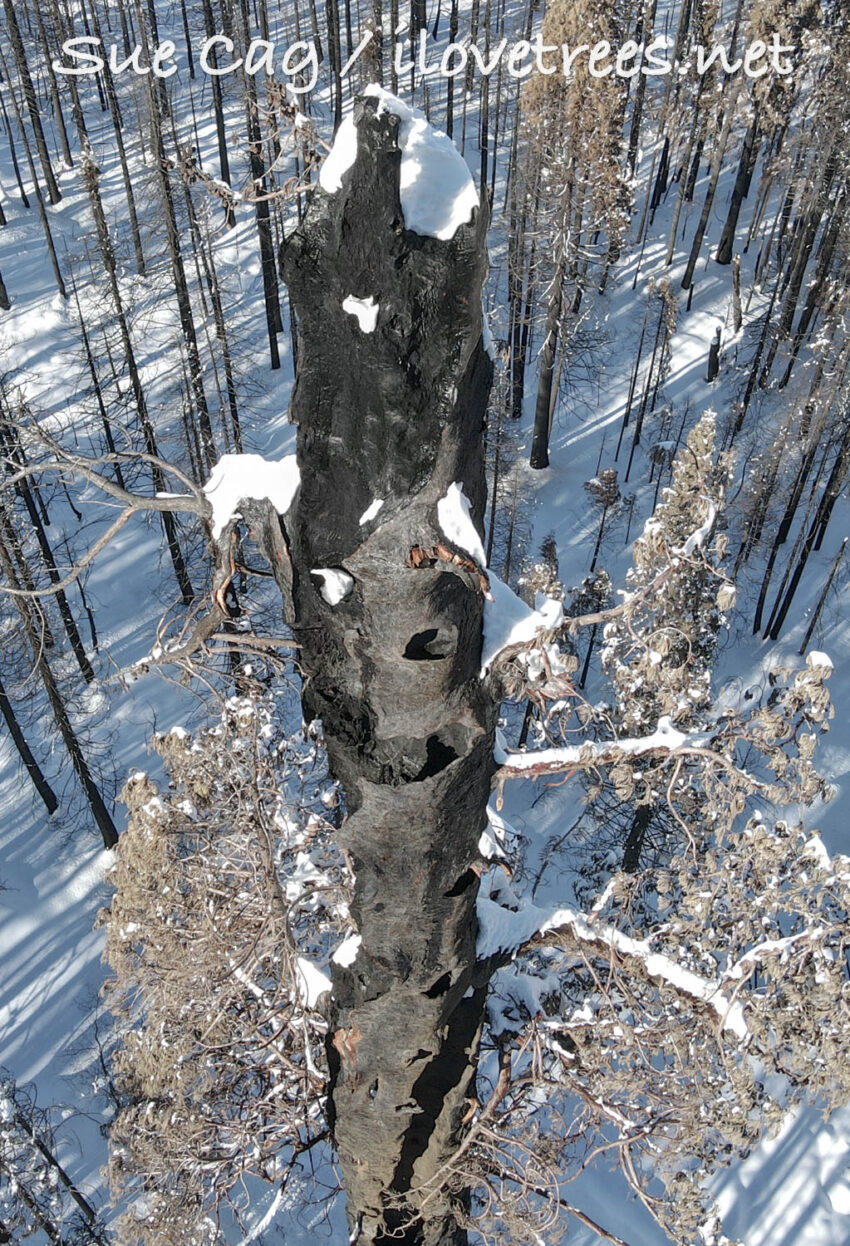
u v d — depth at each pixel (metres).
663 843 20.97
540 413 35.50
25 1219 20.23
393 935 7.02
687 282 42.66
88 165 28.23
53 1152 22.12
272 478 5.95
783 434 30.97
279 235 34.81
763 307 42.19
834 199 39.03
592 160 31.30
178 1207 10.38
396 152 4.72
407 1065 7.67
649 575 17.55
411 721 6.22
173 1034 10.14
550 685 7.05
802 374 37.56
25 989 25.19
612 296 43.66
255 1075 10.99
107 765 27.86
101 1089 22.09
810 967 10.14
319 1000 9.22
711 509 8.19
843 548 29.92
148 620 30.52
